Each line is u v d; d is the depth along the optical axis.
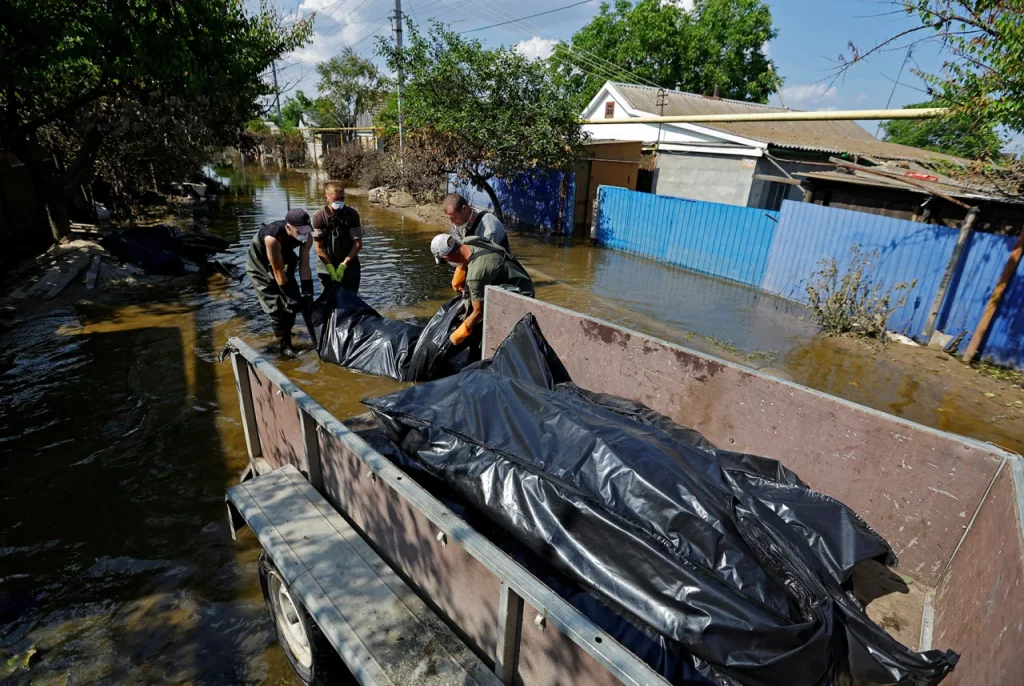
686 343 7.16
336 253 6.14
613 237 13.55
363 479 2.18
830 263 8.48
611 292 9.50
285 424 2.72
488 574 1.62
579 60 30.69
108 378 5.09
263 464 3.16
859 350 7.13
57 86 9.92
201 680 2.35
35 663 2.40
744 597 1.71
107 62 8.12
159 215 14.09
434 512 1.74
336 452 2.33
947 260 7.29
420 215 16.61
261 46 12.52
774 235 9.74
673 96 21.53
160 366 5.37
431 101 13.50
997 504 1.96
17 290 7.20
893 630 2.19
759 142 14.57
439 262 4.79
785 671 1.61
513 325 4.31
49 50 7.28
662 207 12.09
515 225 16.70
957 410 5.59
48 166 10.91
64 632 2.55
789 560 1.93
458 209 5.20
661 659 1.73
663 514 1.93
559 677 1.45
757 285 10.25
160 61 8.35
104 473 3.72
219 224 14.38
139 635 2.55
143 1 8.34
